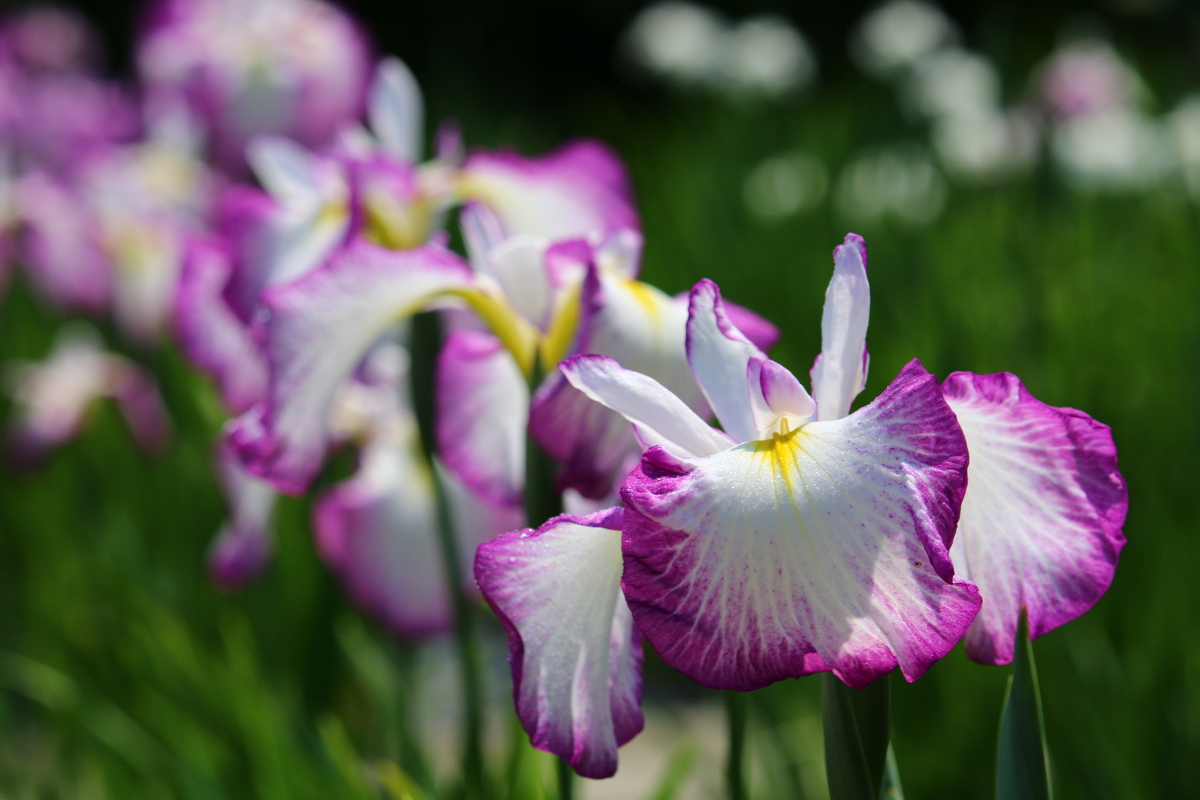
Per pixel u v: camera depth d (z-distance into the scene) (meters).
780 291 1.71
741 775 0.64
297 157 0.90
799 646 0.51
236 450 0.69
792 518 0.51
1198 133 2.06
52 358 1.70
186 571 1.43
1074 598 0.54
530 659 0.53
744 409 0.55
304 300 0.68
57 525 1.58
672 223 2.10
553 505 0.66
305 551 1.30
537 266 0.70
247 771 1.00
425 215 0.84
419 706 1.44
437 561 1.03
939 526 0.51
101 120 2.77
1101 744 0.88
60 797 1.21
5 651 1.67
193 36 1.53
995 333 1.27
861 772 0.53
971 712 0.99
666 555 0.51
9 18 3.73
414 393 0.76
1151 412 1.22
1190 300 1.42
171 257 1.65
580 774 0.53
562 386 0.64
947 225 1.97
